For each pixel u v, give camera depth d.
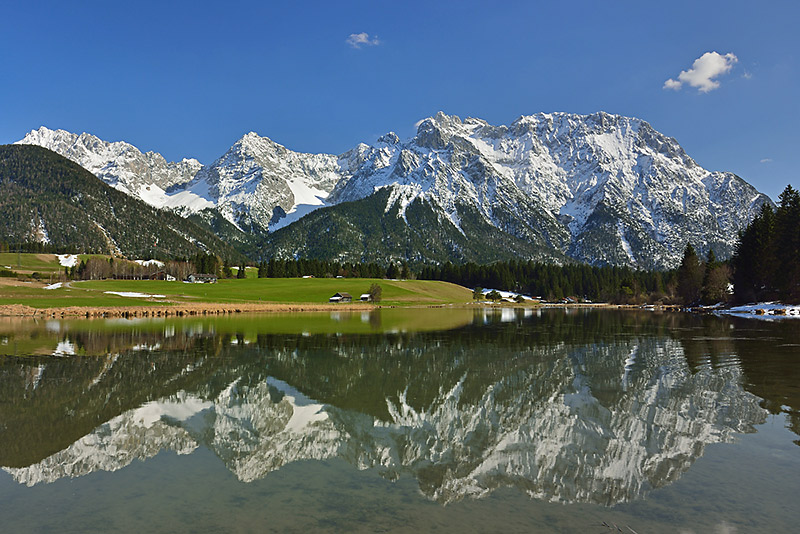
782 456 12.84
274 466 12.43
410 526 9.06
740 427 15.63
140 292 126.25
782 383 22.39
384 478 11.63
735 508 9.76
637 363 28.75
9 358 31.19
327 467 12.47
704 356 31.20
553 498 10.41
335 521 9.28
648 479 11.44
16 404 19.09
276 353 33.88
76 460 12.92
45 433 15.38
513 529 8.93
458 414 17.58
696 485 11.00
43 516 9.54
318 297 139.62
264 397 20.36
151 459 13.02
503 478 11.65
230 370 26.92
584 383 22.89
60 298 93.69
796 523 9.07
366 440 14.74
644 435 14.91
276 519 9.37
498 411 18.00
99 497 10.48
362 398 20.19
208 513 9.63
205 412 17.98
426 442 14.45
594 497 10.44
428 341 42.03
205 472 12.03
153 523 9.20
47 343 39.06
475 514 9.62
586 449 13.69
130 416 17.39
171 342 40.28
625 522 9.20
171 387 22.34
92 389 21.86
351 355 32.94
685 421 16.36
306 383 23.25
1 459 13.08
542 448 13.88
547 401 19.41
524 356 32.31
